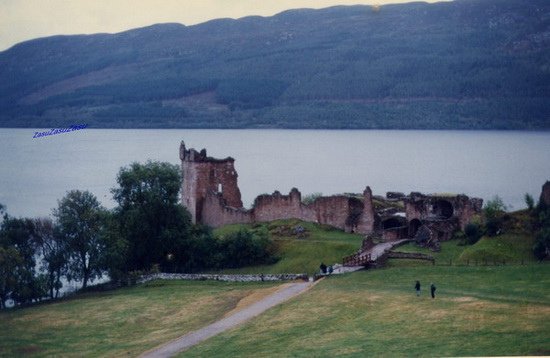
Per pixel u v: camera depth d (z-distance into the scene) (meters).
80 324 133.25
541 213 148.50
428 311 109.56
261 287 143.75
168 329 125.38
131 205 180.38
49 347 121.94
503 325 99.25
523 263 135.50
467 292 116.69
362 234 173.12
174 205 181.62
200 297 142.88
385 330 104.50
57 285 162.50
